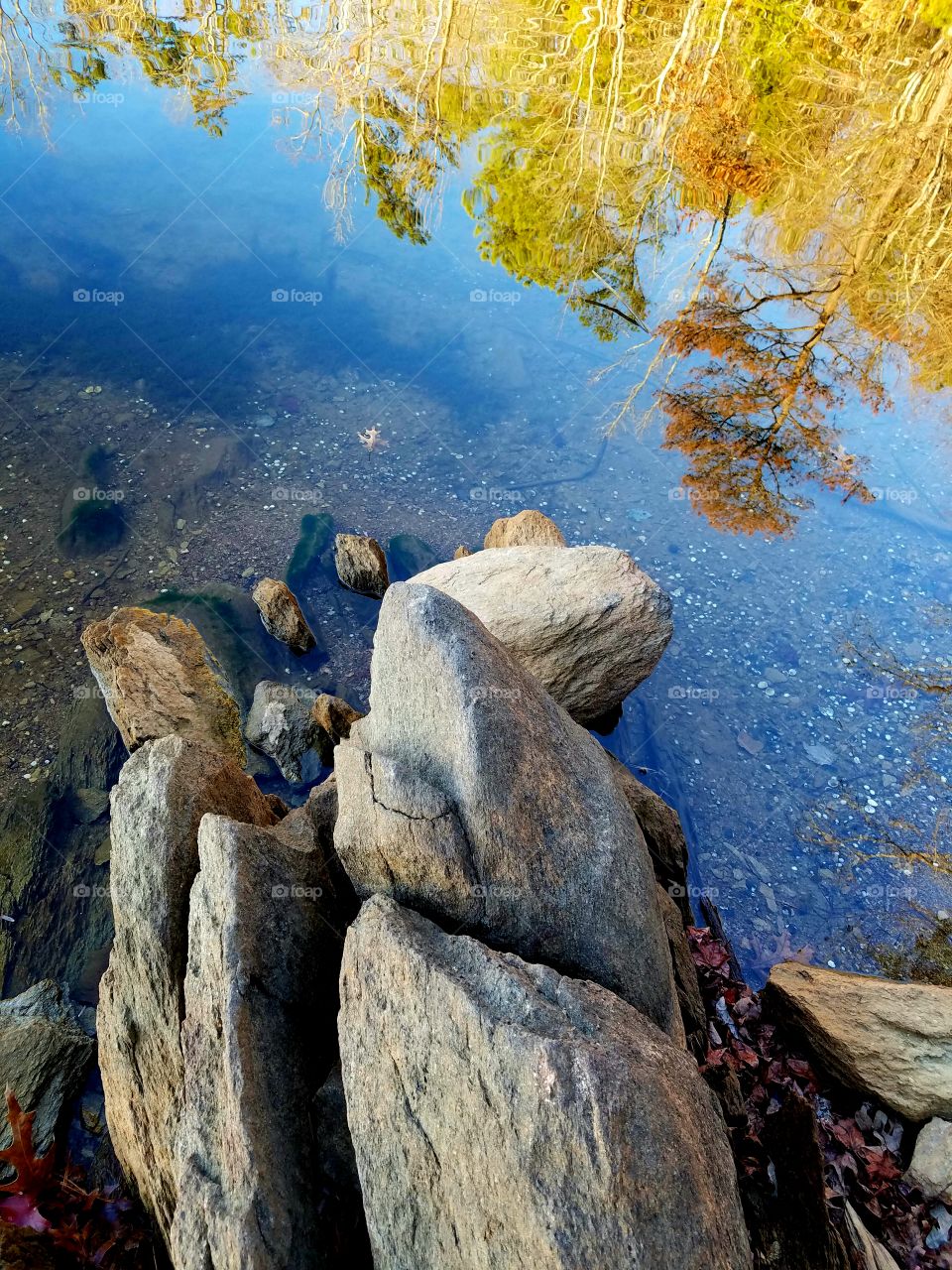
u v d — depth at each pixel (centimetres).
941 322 1086
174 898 354
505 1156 241
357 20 1559
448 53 1563
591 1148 232
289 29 1723
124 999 355
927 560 782
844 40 1340
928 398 990
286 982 323
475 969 281
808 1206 319
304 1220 270
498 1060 251
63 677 579
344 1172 295
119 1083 349
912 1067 389
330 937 355
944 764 612
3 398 809
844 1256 300
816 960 499
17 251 1034
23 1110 372
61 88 1481
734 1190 263
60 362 870
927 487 866
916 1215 357
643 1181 231
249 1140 269
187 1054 308
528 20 1574
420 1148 260
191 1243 265
